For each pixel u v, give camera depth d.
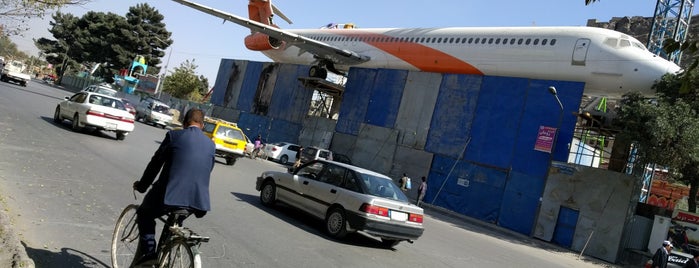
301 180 10.48
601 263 18.66
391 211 9.05
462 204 26.86
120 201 8.53
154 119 37.62
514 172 25.23
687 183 22.56
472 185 26.80
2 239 4.61
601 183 20.73
